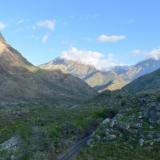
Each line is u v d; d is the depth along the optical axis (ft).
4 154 280.10
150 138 294.46
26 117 608.60
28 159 271.08
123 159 269.23
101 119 385.91
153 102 349.20
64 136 326.44
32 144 292.20
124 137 301.43
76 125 355.36
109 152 279.90
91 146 294.25
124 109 358.64
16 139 303.89
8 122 544.21
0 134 398.01
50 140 305.53
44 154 279.49
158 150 278.26
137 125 312.50
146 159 267.39
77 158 276.00
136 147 285.43
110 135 303.68
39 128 326.03
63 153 291.58
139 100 372.17
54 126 347.56
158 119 318.04
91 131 351.46
